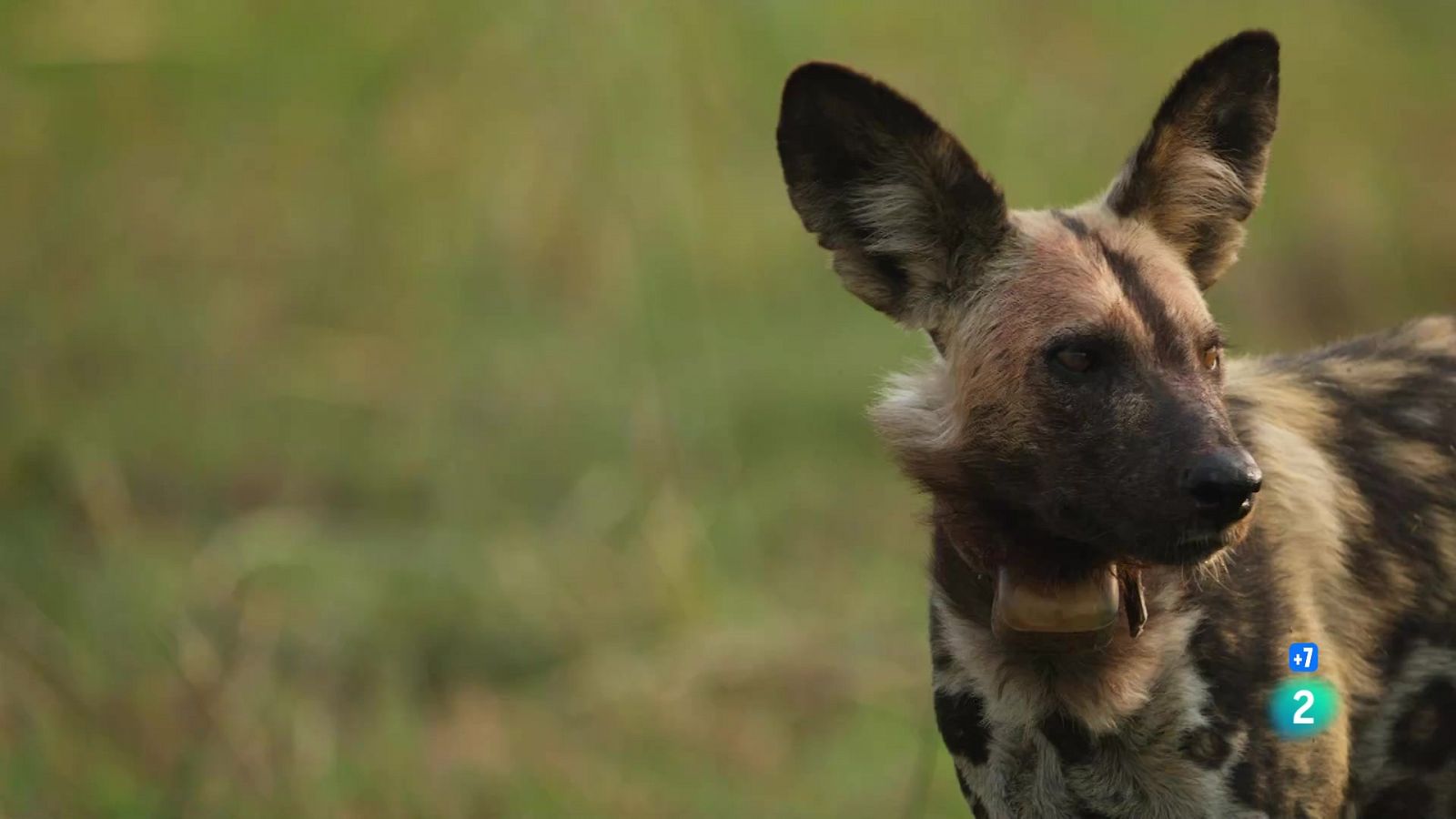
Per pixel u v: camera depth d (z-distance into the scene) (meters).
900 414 14.98
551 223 31.14
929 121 14.68
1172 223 15.12
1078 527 13.90
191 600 24.34
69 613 22.62
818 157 15.19
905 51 36.66
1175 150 14.95
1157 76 39.06
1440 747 15.29
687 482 28.38
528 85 30.78
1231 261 15.47
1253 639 14.23
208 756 20.44
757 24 33.47
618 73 30.47
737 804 21.22
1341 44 40.94
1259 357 17.03
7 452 26.88
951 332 14.91
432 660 24.59
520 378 30.88
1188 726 14.08
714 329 32.78
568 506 27.86
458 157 31.02
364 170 31.02
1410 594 15.16
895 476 30.77
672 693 23.66
